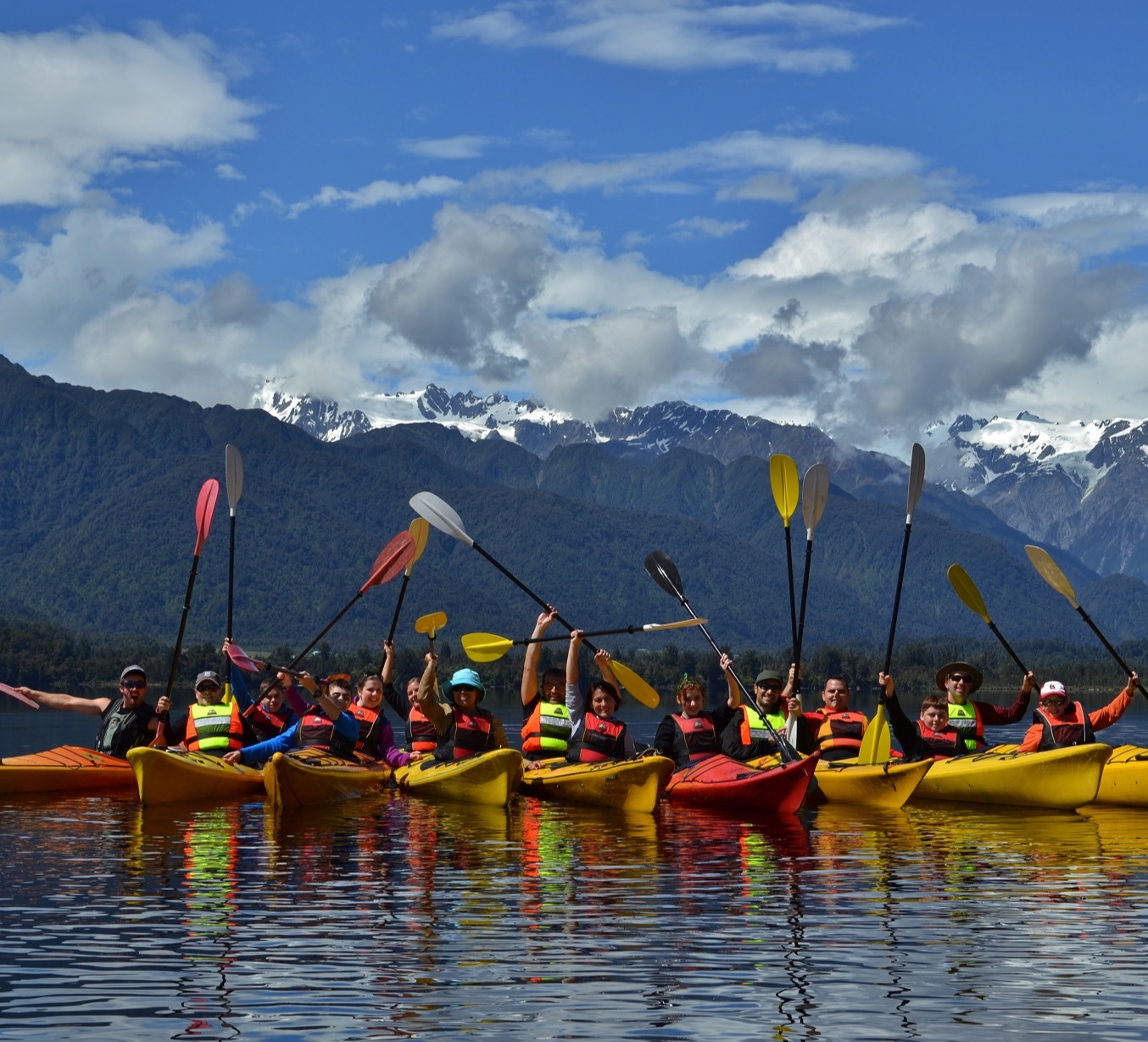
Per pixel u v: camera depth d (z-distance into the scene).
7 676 125.81
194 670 132.88
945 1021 8.28
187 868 13.33
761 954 9.79
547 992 8.82
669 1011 8.44
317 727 20.66
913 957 9.71
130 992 8.77
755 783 17.89
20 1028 8.09
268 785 18.42
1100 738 41.09
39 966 9.38
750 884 12.57
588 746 19.34
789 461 20.97
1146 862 13.97
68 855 14.14
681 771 19.38
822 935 10.38
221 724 20.53
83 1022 8.18
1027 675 20.86
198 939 10.16
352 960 9.58
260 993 8.77
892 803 18.84
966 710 20.88
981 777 19.45
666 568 22.08
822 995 8.80
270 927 10.59
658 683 114.00
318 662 127.12
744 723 19.70
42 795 19.80
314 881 12.62
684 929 10.58
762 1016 8.37
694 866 13.59
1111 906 11.54
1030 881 12.80
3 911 11.20
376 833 16.03
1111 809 19.28
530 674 21.02
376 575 23.16
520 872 13.16
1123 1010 8.48
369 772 20.14
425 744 21.30
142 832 16.00
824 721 20.77
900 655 138.25
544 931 10.48
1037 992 8.85
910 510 21.45
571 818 17.48
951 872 13.32
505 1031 8.07
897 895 12.02
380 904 11.53
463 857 14.13
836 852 14.63
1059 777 18.62
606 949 9.92
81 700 21.41
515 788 18.75
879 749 19.58
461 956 9.71
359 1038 7.95
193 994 8.73
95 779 20.28
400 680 112.50
